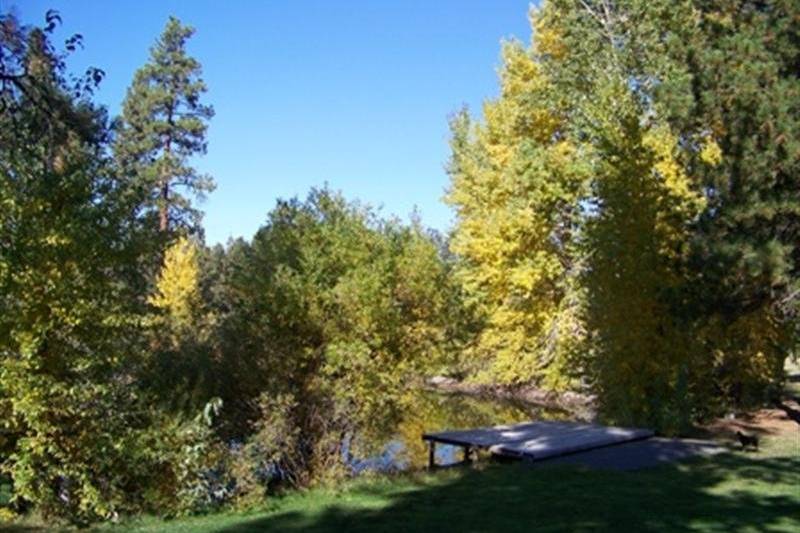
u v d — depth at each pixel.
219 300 14.11
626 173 14.69
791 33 10.95
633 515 7.67
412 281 13.07
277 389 11.23
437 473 10.69
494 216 22.14
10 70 8.23
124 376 9.06
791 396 19.55
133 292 9.24
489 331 22.98
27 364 7.68
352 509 8.30
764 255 10.75
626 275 14.41
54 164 8.93
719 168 11.56
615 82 19.16
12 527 7.71
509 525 7.31
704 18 12.45
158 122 35.69
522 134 22.80
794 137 10.66
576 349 17.81
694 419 15.45
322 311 12.17
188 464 8.70
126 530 7.60
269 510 8.56
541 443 12.11
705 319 12.40
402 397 12.76
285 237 12.73
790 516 7.61
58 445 8.05
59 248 8.00
